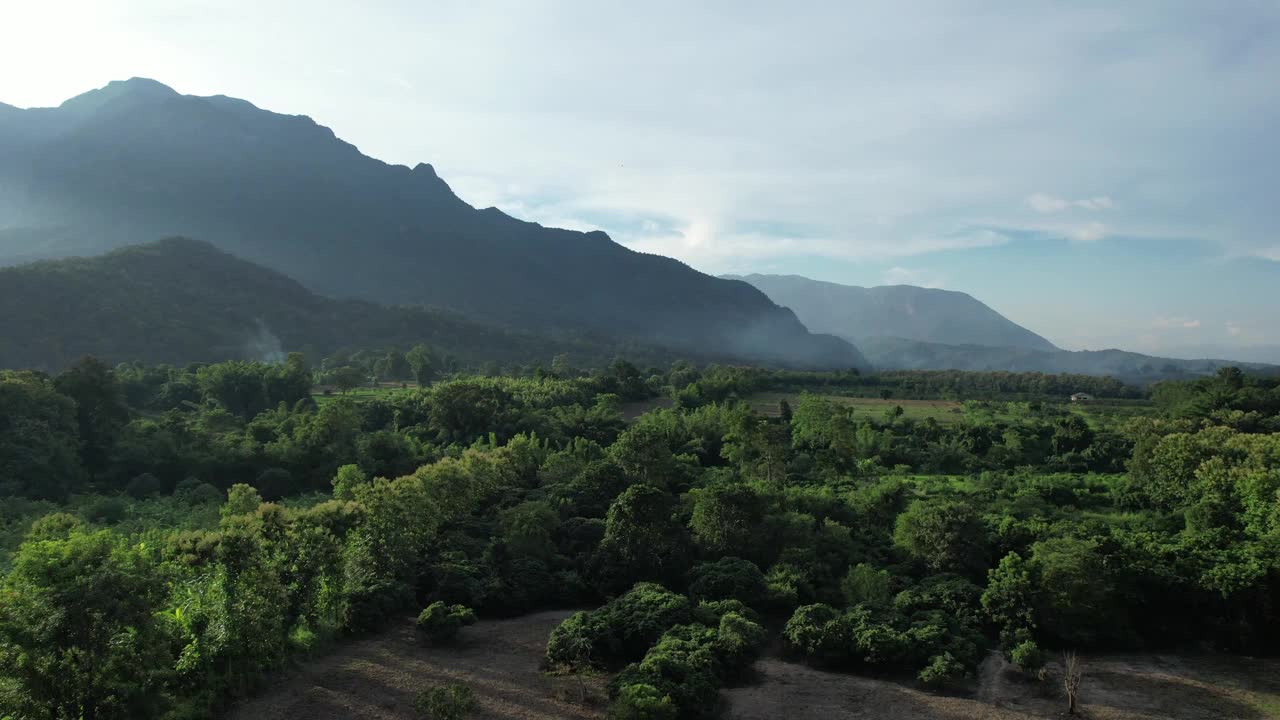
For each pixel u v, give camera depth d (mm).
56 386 75688
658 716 29750
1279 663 40156
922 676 36594
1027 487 70938
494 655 39500
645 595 42312
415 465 79375
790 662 39938
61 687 26719
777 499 58281
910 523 51969
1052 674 38375
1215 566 42812
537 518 52156
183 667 31172
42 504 58625
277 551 40438
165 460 73438
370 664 37969
